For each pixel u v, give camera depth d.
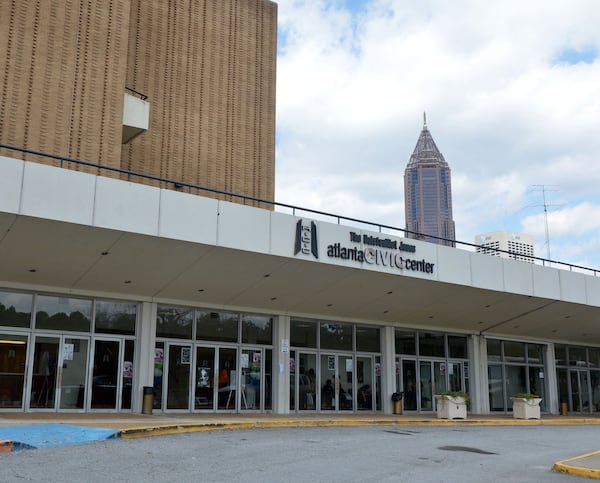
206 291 21.39
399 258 22.75
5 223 15.56
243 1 29.16
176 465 10.55
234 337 23.36
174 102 25.84
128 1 22.84
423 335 29.02
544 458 14.11
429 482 10.11
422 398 28.30
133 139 24.38
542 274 27.72
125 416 18.83
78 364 19.92
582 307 29.62
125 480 9.08
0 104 19.50
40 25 20.61
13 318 19.08
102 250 17.58
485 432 20.44
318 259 20.56
